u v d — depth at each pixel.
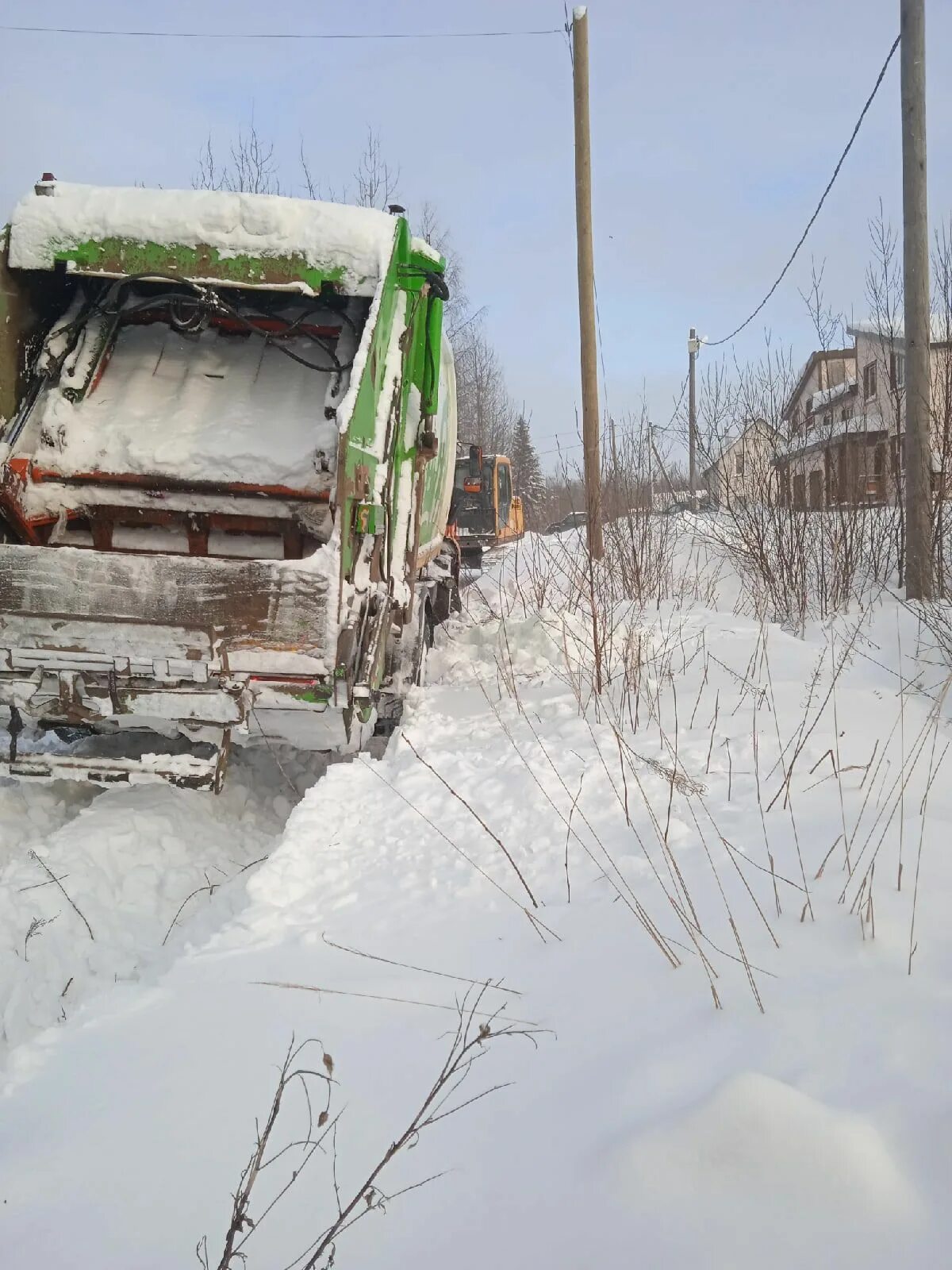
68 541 5.61
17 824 4.95
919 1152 1.89
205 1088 2.46
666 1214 1.78
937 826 3.74
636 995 2.72
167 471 5.30
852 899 3.15
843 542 10.48
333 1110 2.33
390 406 5.58
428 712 6.89
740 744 5.19
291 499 5.41
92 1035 2.84
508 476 21.86
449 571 9.80
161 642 4.59
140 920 4.29
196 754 5.02
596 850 3.96
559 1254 1.75
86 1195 2.08
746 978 2.72
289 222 5.25
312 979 3.05
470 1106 2.28
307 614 4.58
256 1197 2.04
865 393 15.20
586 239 14.22
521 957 3.09
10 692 4.62
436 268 6.45
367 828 4.53
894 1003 2.47
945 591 9.44
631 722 5.89
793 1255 1.67
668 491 11.87
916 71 9.15
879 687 6.87
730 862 3.62
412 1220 1.92
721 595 12.11
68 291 5.82
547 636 8.09
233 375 5.76
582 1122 2.14
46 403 5.45
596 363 14.32
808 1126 1.88
